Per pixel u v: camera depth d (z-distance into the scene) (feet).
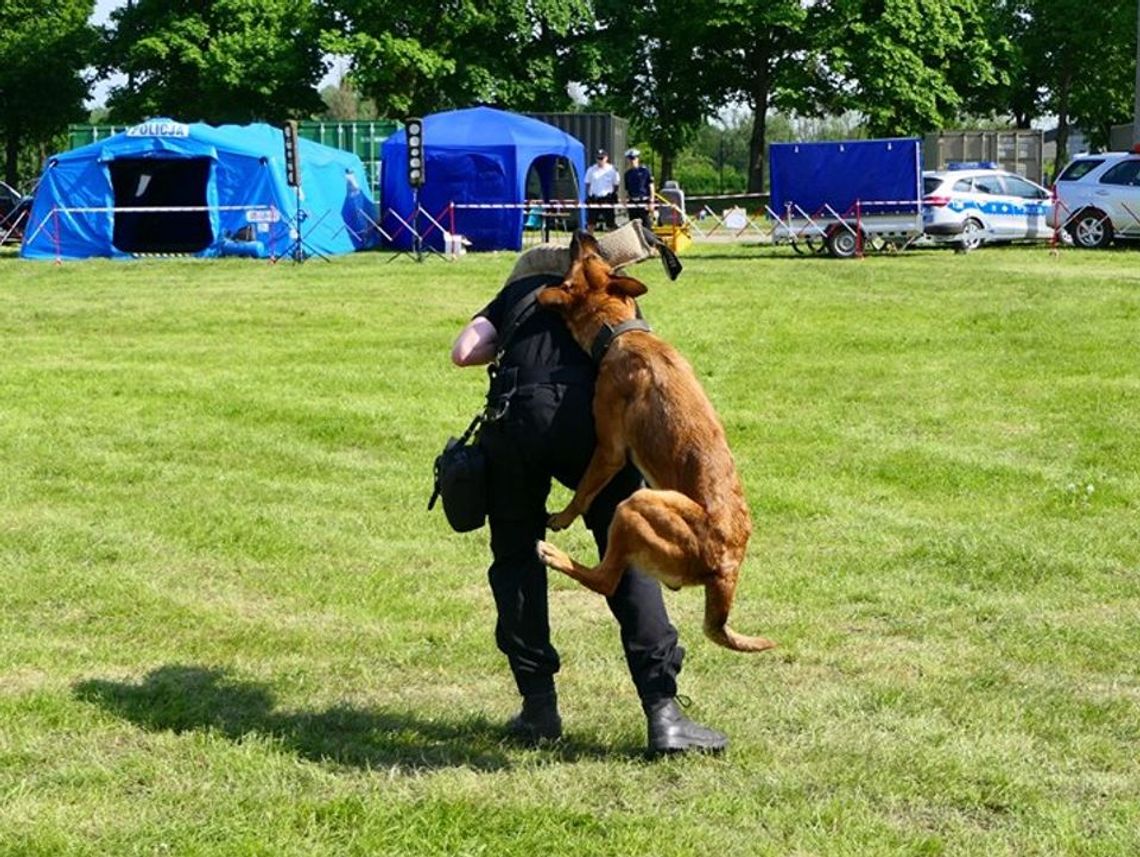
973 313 51.01
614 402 13.87
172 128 85.76
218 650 18.25
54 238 86.22
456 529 14.76
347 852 12.30
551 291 14.43
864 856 12.31
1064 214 85.05
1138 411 34.19
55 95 170.71
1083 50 170.30
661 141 166.81
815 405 35.47
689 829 12.72
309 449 30.58
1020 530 24.26
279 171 86.43
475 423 14.96
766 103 165.58
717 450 13.30
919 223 79.61
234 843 12.39
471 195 94.27
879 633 19.15
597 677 17.22
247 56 149.89
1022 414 34.06
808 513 25.54
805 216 80.69
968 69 161.99
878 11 160.04
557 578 21.77
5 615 19.53
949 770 14.28
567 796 13.58
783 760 14.57
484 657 18.07
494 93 150.51
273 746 14.82
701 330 47.47
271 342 46.21
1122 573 21.76
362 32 144.15
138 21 154.30
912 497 26.86
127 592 20.53
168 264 79.77
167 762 14.37
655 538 12.88
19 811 13.10
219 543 23.26
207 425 32.83
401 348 44.78
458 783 13.87
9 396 36.35
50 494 26.55
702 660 17.97
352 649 18.37
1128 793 13.85
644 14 160.04
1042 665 17.78
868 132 163.12
